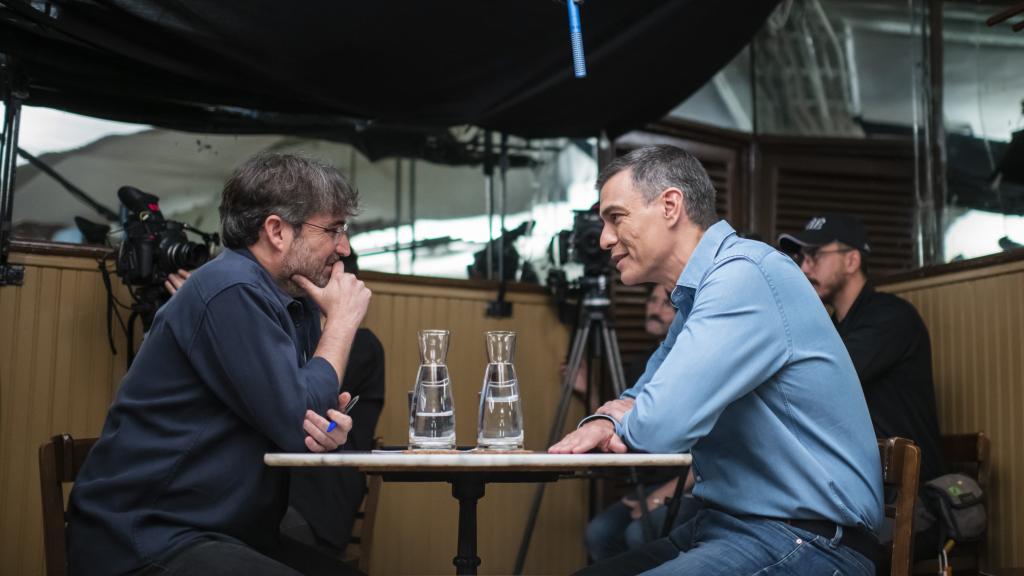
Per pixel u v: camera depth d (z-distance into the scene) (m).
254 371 1.73
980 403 3.10
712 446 1.90
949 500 2.67
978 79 3.69
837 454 1.83
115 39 2.81
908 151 4.19
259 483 1.78
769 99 4.40
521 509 3.87
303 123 3.60
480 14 2.80
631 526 3.41
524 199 4.03
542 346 3.95
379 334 3.59
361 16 2.77
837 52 4.34
